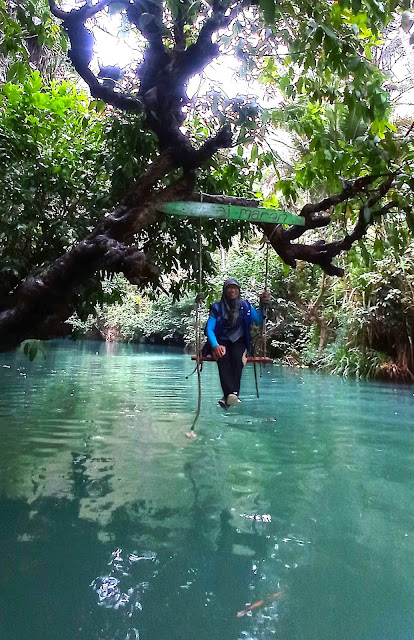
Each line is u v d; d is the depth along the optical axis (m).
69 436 4.63
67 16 3.22
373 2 2.68
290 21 3.19
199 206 3.32
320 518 2.72
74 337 5.34
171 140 3.56
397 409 6.35
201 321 16.25
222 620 1.75
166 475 3.47
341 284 10.81
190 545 2.35
